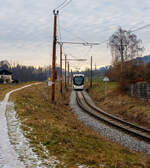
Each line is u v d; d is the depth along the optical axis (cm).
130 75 3828
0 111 1744
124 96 3397
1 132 1102
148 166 863
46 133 1120
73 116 2247
